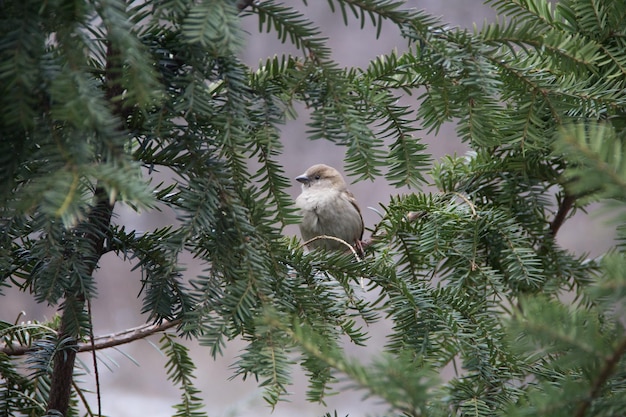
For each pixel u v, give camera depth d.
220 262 3.29
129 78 2.53
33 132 2.54
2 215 2.75
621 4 4.60
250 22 19.56
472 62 3.55
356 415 14.62
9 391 3.83
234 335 3.37
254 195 3.44
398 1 3.35
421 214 5.03
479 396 3.71
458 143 18.22
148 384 18.33
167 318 3.53
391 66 4.13
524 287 4.98
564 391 2.09
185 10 2.83
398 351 3.80
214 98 3.30
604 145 1.88
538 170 5.17
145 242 3.56
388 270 3.99
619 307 1.97
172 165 3.32
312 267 3.96
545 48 3.80
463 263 4.77
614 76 4.36
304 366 3.01
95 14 2.57
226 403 17.34
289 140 19.52
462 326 3.86
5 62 2.39
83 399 3.91
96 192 3.21
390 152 4.12
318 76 3.39
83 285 3.22
